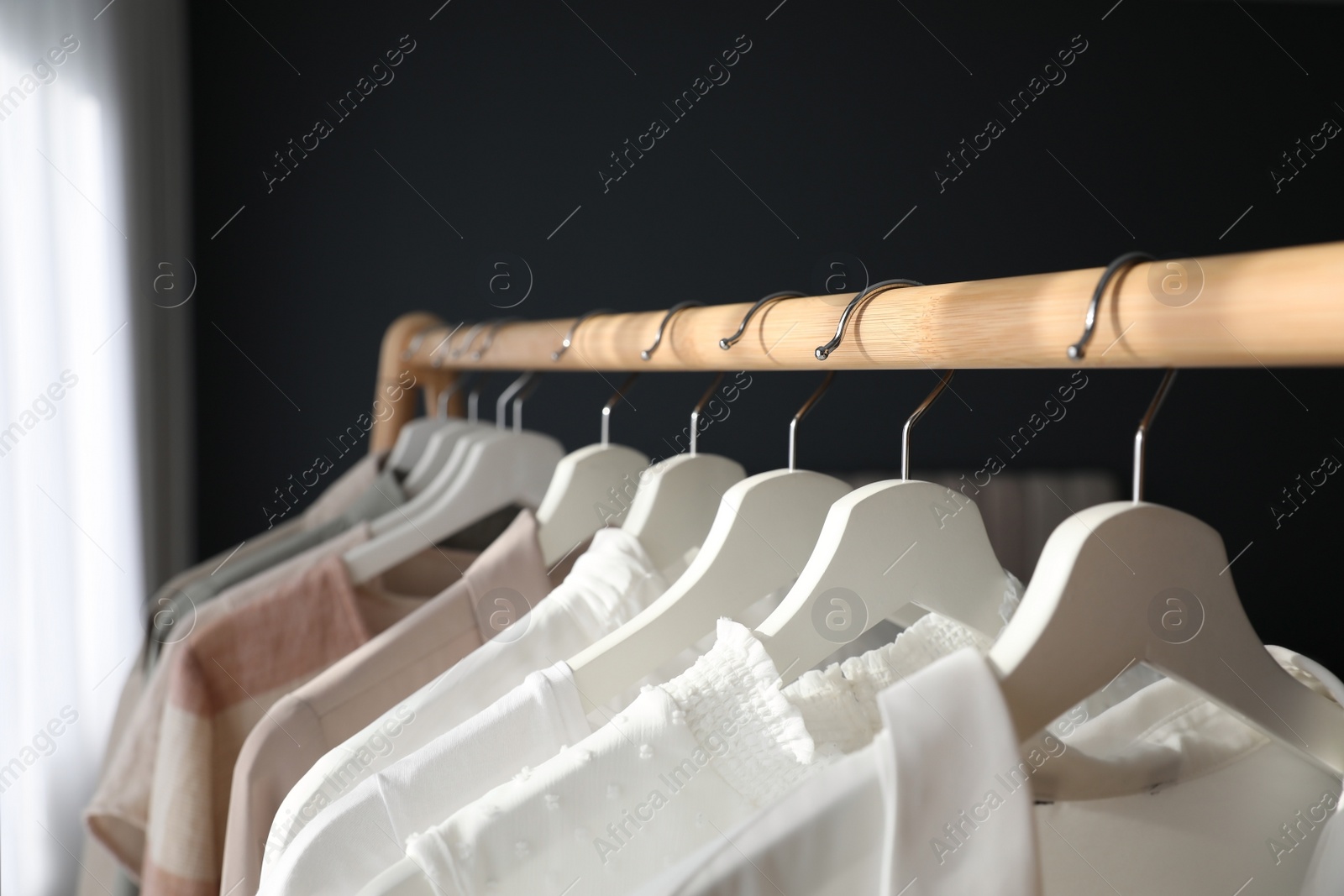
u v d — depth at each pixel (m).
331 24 2.19
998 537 2.47
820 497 0.58
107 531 1.46
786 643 0.50
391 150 2.24
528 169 2.32
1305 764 0.53
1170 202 2.64
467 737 0.50
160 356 1.73
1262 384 2.68
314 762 0.62
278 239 2.17
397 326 1.31
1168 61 2.62
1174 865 0.52
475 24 2.28
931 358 0.42
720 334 0.57
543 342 0.84
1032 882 0.34
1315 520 2.71
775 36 2.44
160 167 1.76
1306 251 0.27
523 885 0.44
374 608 0.90
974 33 2.53
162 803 0.73
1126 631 0.38
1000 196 2.56
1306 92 2.67
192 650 0.75
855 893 0.37
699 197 2.42
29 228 1.20
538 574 0.71
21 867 1.17
